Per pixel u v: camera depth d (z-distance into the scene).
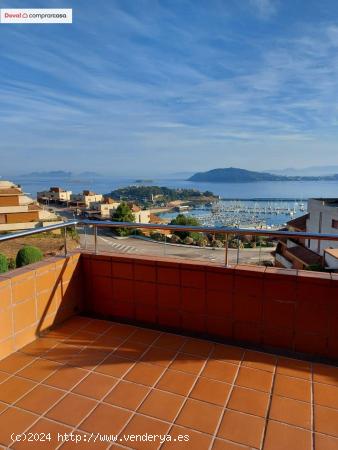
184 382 1.63
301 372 1.72
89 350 1.94
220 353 1.91
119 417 1.39
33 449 1.22
